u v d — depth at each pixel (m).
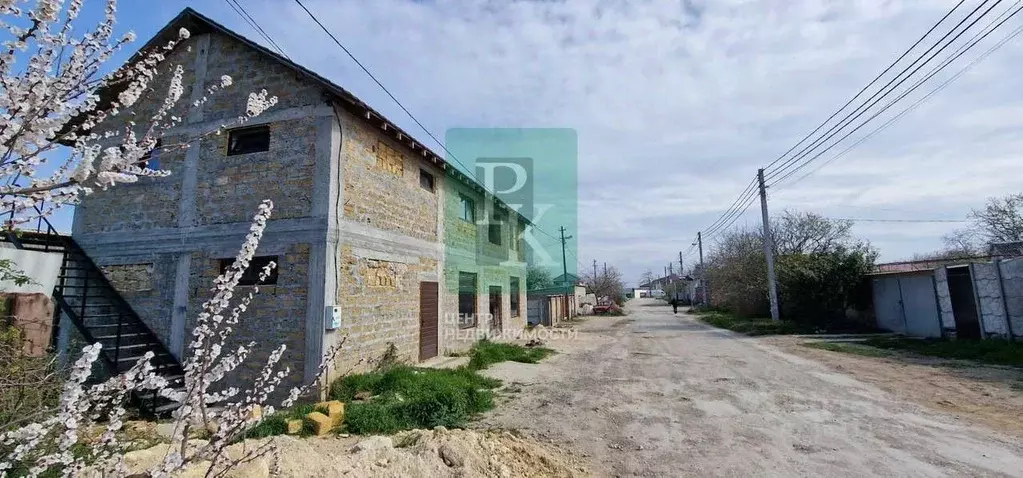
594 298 46.78
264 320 7.66
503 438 5.40
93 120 2.66
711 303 39.38
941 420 6.07
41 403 3.27
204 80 8.77
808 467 4.60
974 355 10.82
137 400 6.73
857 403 7.02
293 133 8.04
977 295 12.44
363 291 8.50
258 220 2.65
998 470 4.44
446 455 4.49
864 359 11.20
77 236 8.98
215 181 8.33
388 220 9.50
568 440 5.58
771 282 20.08
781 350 13.19
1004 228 23.98
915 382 8.41
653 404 7.23
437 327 11.54
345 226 8.03
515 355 12.48
